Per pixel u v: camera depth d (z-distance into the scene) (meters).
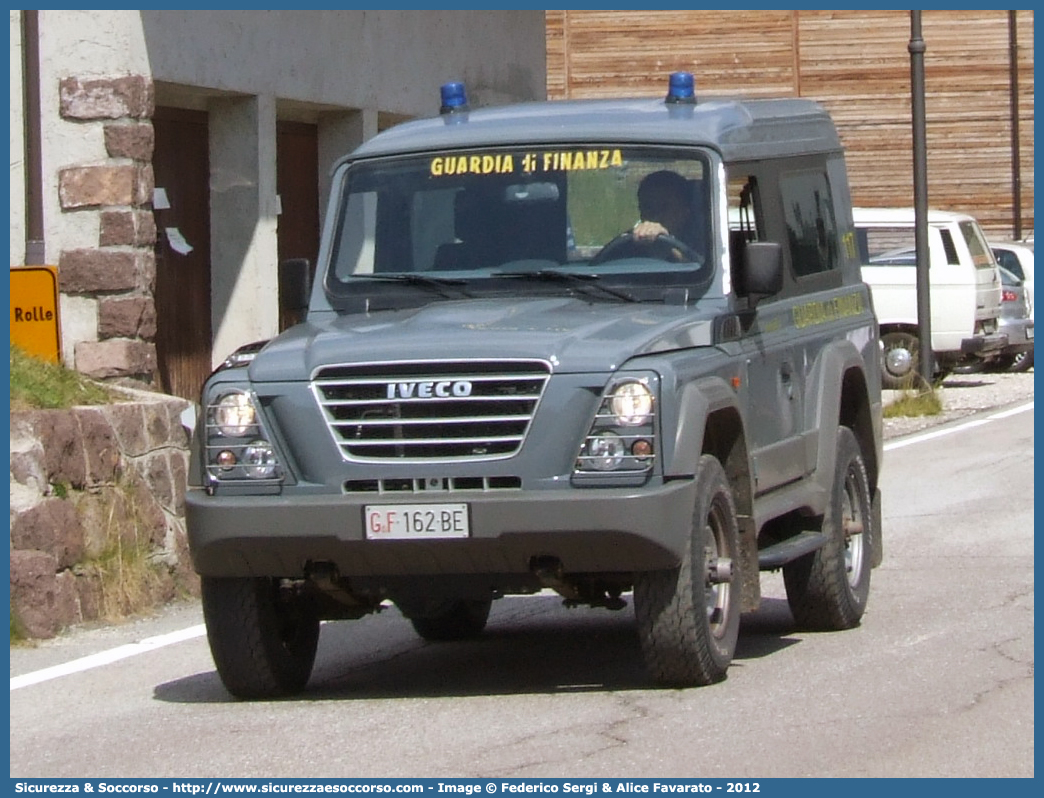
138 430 29.94
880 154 102.88
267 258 44.91
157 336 43.16
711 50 102.75
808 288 25.77
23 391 28.56
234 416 20.50
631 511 19.47
